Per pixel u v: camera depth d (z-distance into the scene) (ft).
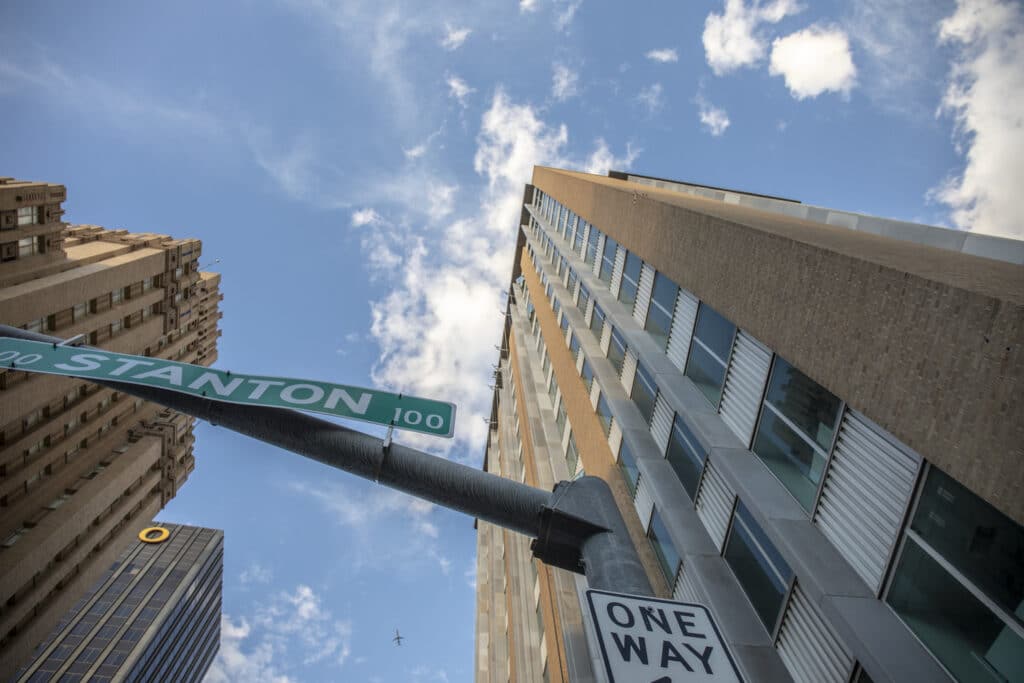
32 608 133.49
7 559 117.29
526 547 108.17
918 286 21.39
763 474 34.35
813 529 28.96
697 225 45.24
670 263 51.26
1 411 114.32
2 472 121.29
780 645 30.32
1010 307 17.51
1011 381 17.22
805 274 29.40
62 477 138.31
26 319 115.96
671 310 54.08
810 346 28.50
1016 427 16.88
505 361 209.56
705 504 41.93
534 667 88.43
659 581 49.32
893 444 24.59
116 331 148.15
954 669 20.34
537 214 158.71
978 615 19.71
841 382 25.76
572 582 72.84
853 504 26.71
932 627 21.53
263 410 21.34
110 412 154.20
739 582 35.58
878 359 23.36
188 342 184.65
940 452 19.74
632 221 64.49
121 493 158.20
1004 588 18.92
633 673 12.09
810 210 55.57
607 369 72.64
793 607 29.78
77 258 137.90
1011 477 16.89
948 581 21.12
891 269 22.94
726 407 41.04
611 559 18.12
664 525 47.29
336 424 21.38
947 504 21.70
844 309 25.94
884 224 43.21
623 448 64.08
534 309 144.77
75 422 142.20
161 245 170.40
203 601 361.92
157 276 165.37
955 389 19.31
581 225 103.09
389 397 21.88
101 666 278.05
